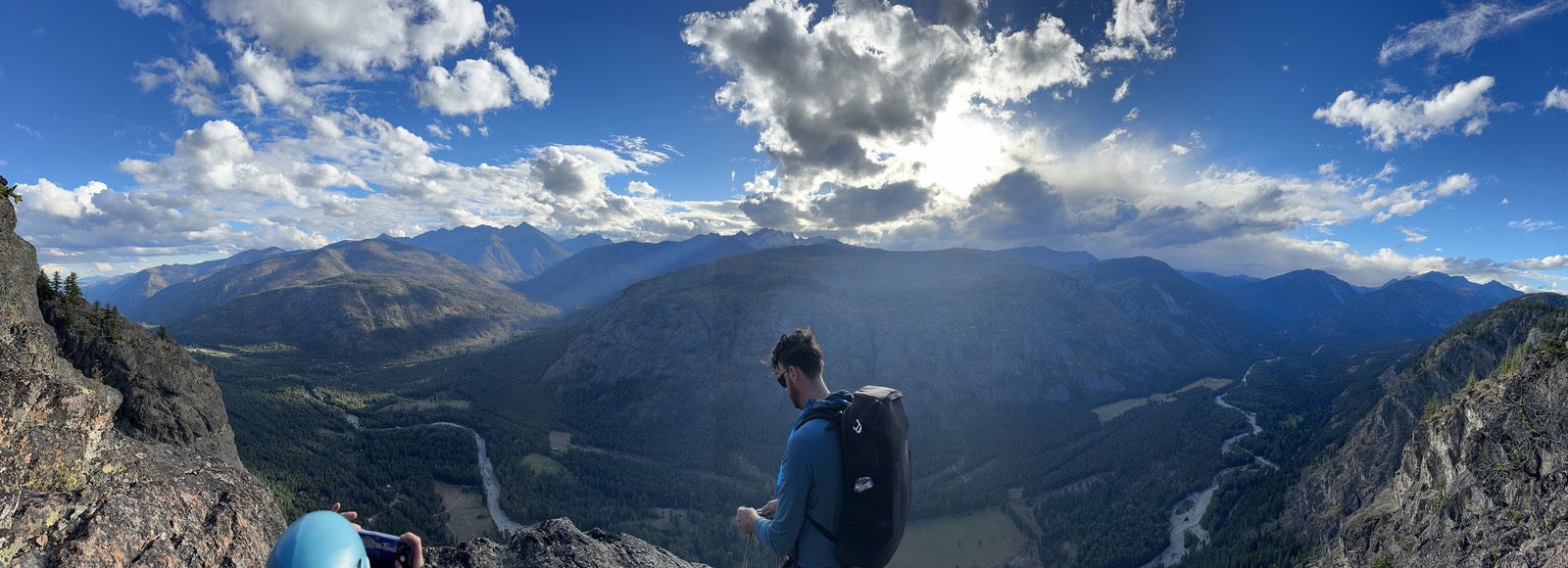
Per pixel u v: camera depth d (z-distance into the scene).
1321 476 193.00
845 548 4.46
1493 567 74.44
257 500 11.41
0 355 9.38
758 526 5.12
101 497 8.88
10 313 23.64
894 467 4.48
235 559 9.65
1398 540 108.88
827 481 4.50
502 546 8.95
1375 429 195.75
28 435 8.73
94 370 43.81
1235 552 177.12
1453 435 105.81
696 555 181.00
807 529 4.65
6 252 25.53
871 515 4.40
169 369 49.91
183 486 10.31
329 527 3.72
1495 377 107.50
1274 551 166.12
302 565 3.27
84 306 49.41
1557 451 78.12
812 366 5.10
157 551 8.70
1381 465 174.38
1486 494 87.62
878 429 4.45
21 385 9.05
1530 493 78.56
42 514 8.00
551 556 8.57
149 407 45.56
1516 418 90.19
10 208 26.78
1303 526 173.88
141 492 9.47
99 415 10.27
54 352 24.91
